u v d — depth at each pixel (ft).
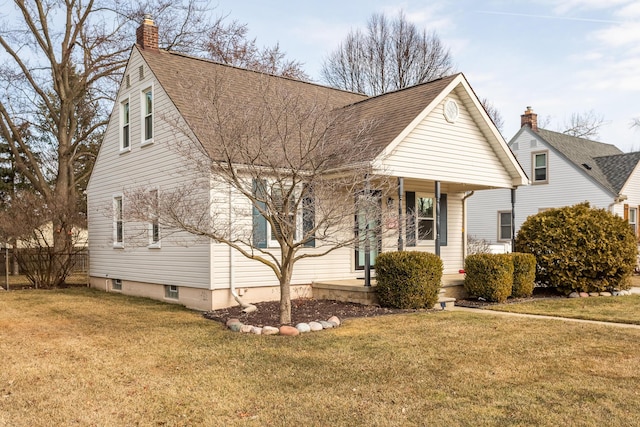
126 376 21.27
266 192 28.99
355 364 22.52
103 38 72.69
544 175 89.30
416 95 43.78
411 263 37.35
